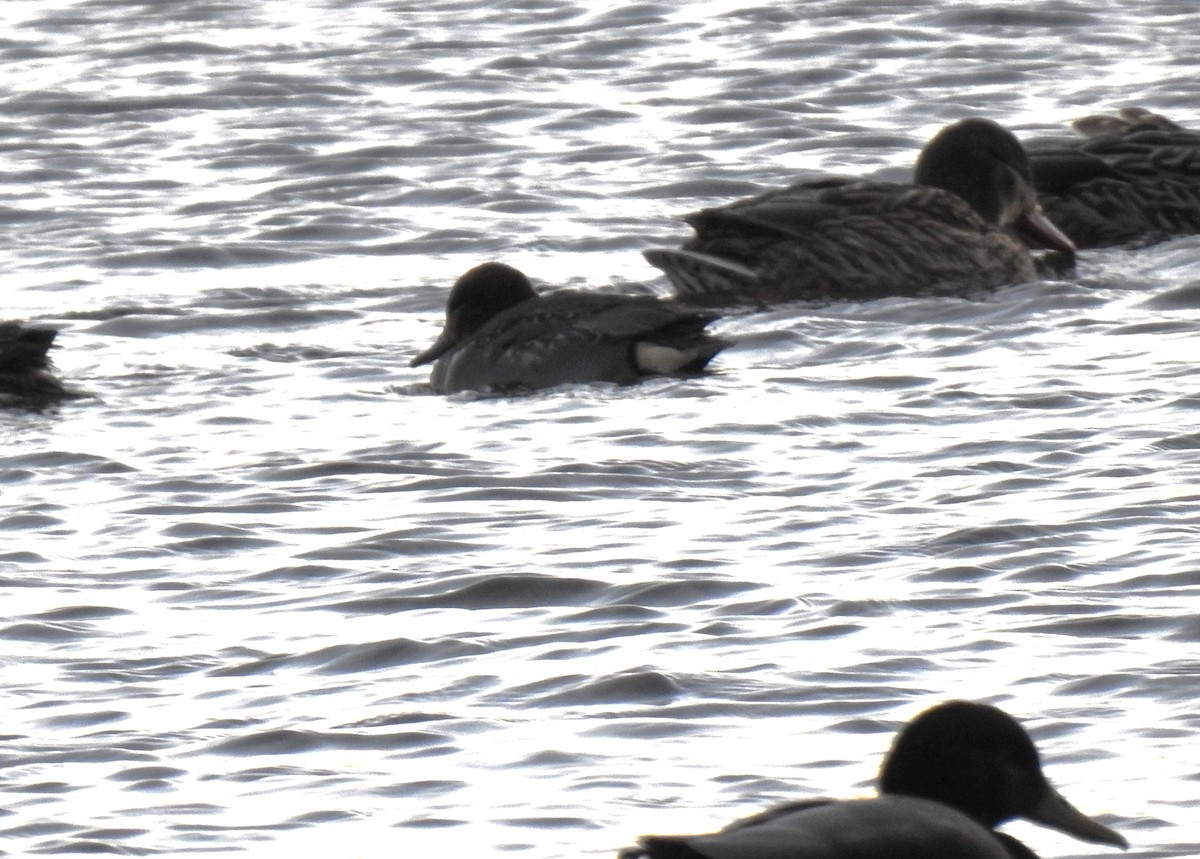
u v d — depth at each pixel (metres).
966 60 33.19
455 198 27.33
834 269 23.27
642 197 27.39
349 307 23.12
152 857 10.55
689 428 17.95
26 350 19.75
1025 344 20.44
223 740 12.02
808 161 28.91
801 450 17.23
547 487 16.50
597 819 10.82
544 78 32.84
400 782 11.38
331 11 37.28
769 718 12.05
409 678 12.86
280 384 20.27
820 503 15.82
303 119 31.05
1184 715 11.82
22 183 28.38
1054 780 11.11
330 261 24.98
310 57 34.25
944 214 23.78
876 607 13.63
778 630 13.35
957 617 13.44
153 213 26.89
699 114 30.81
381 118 30.97
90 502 16.56
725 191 27.59
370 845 10.62
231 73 33.41
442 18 36.50
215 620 13.98
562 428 18.20
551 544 15.14
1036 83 32.25
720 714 12.12
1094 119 28.19
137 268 24.75
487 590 14.25
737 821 8.16
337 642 13.46
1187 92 31.53
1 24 36.78
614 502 16.12
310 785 11.39
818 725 11.91
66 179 28.56
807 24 35.09
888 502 15.77
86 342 21.91
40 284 24.11
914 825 8.04
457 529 15.57
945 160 25.38
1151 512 15.18
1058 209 26.03
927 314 21.94
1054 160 26.19
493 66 33.47
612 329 19.78
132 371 20.78
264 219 26.48
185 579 14.77
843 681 12.48
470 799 11.11
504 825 10.79
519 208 26.89
